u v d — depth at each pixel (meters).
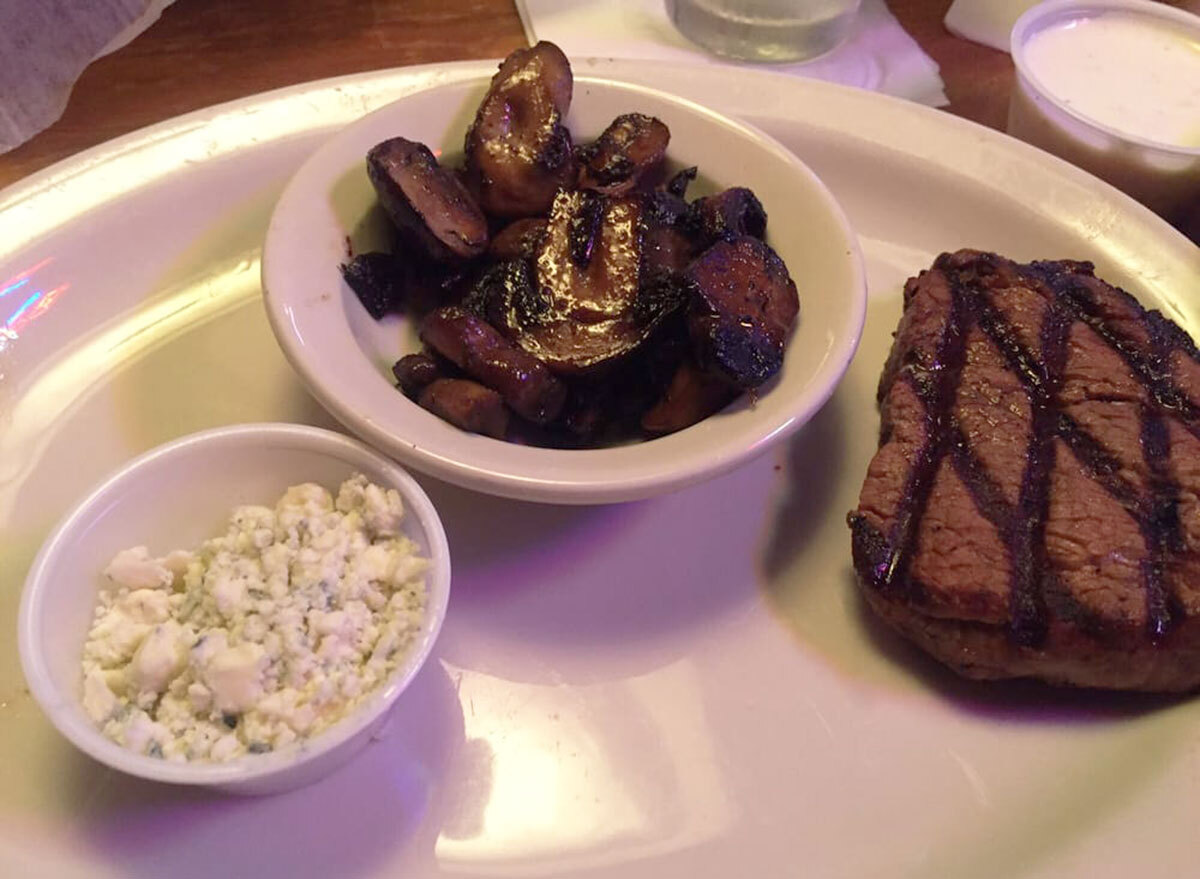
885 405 0.24
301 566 0.20
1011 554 0.21
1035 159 0.30
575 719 0.21
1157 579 0.21
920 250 0.30
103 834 0.19
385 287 0.25
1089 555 0.21
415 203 0.24
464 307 0.24
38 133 0.31
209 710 0.18
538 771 0.21
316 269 0.24
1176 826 0.19
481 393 0.22
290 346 0.22
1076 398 0.24
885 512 0.22
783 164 0.27
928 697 0.22
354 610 0.20
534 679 0.22
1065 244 0.29
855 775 0.21
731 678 0.22
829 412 0.27
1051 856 0.19
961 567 0.21
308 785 0.20
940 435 0.23
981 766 0.21
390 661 0.19
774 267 0.24
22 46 0.31
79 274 0.27
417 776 0.20
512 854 0.20
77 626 0.20
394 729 0.21
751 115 0.31
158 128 0.29
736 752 0.21
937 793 0.21
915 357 0.25
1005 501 0.22
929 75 0.35
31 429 0.25
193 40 0.34
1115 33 0.34
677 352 0.24
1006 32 0.36
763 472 0.26
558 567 0.24
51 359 0.26
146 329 0.27
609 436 0.25
